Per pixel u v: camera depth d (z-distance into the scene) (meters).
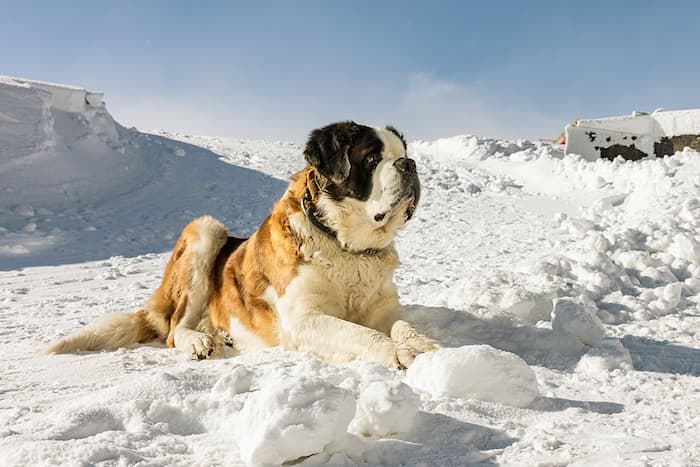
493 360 3.04
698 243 7.71
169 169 18.47
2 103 15.45
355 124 4.75
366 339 4.14
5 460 2.21
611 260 7.01
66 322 6.51
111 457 2.21
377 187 4.56
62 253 11.29
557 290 5.83
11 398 3.38
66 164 16.08
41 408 3.02
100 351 5.21
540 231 12.81
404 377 3.46
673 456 2.16
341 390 2.30
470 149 26.16
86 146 17.22
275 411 2.19
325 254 4.64
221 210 15.08
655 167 16.73
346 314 4.83
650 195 13.62
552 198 17.89
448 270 9.23
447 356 3.10
